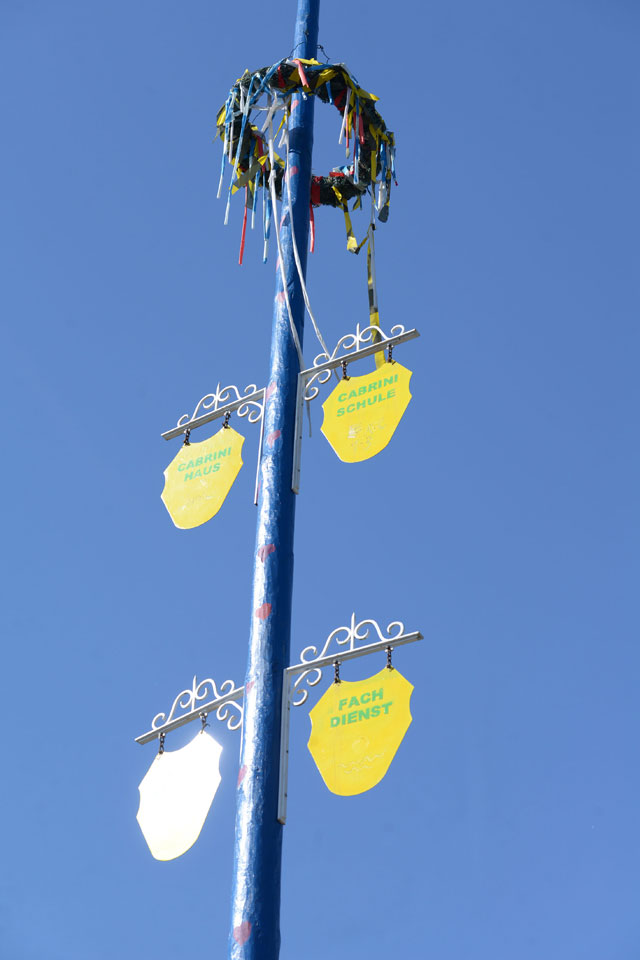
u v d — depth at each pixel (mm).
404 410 7512
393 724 6578
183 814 6789
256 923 5996
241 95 8953
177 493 8031
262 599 6973
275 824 6309
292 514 7344
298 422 7699
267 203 9125
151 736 7176
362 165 9367
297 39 9391
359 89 9070
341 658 6801
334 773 6559
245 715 6688
